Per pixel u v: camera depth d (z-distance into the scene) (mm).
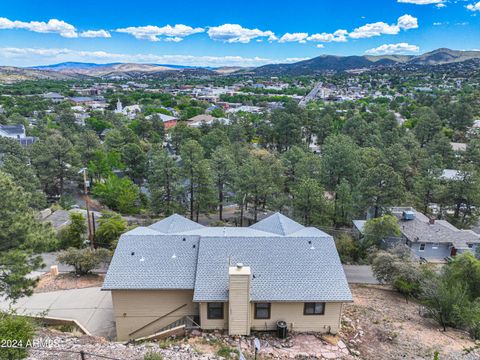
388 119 80812
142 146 72062
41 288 24094
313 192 37500
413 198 47281
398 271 25625
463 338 18812
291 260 19031
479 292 23562
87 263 25875
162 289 17906
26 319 14125
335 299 17328
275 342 17078
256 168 42719
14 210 16438
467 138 84250
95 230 34500
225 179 46406
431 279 23266
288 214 42062
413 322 20516
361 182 41125
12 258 15250
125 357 13539
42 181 51281
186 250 19969
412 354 16734
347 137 64188
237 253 19312
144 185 58344
